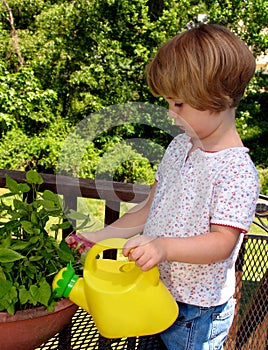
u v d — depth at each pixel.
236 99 1.14
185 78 1.07
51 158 7.93
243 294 1.48
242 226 1.10
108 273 1.11
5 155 7.81
